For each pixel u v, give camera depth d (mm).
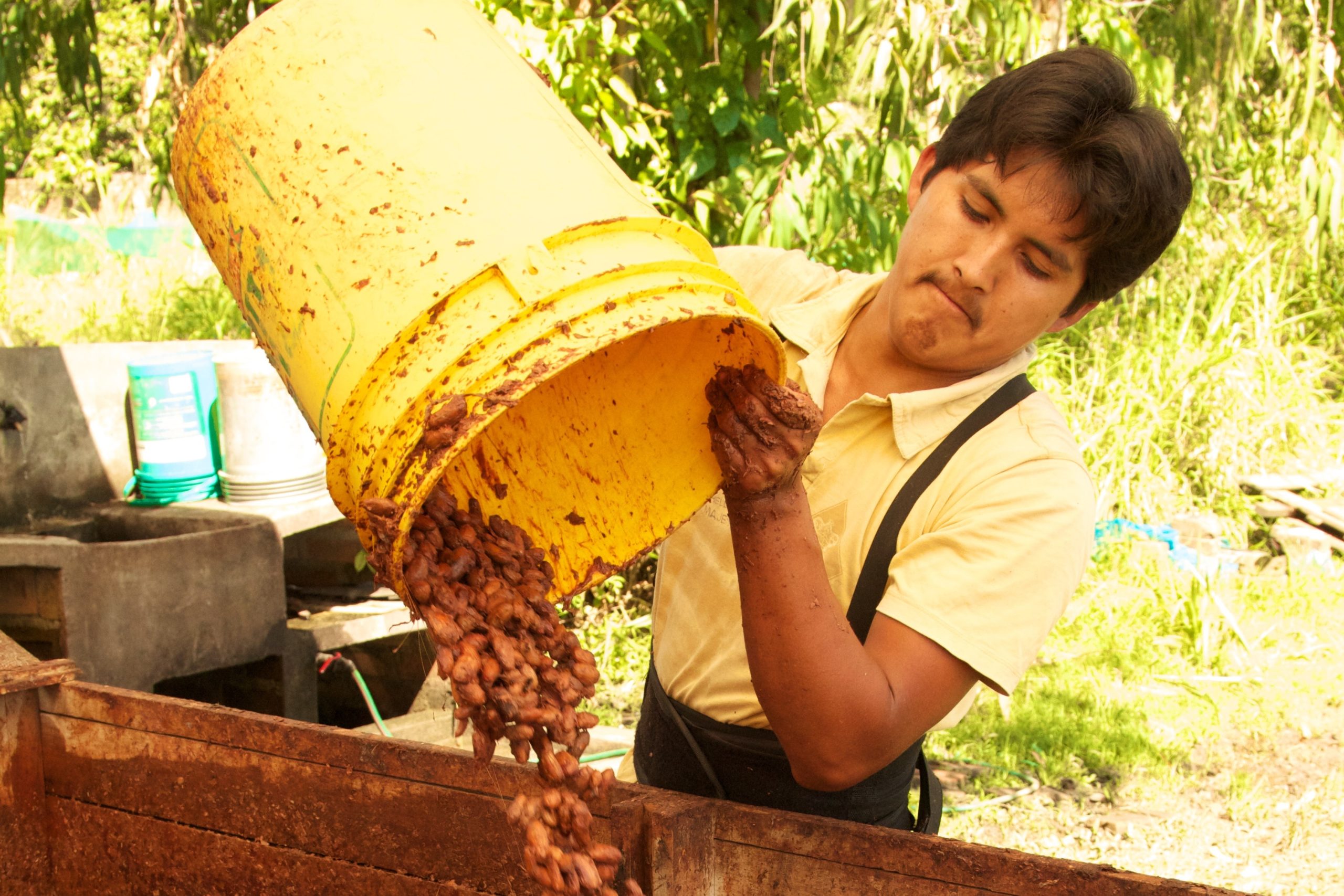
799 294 1974
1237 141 6648
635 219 1268
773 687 1396
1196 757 4176
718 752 1788
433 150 1259
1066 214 1479
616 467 1571
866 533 1646
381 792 1729
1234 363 6941
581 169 1301
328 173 1274
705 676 1786
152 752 1955
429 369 1171
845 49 4457
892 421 1632
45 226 10445
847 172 4398
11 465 4176
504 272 1184
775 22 3902
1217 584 5660
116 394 4457
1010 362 1687
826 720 1396
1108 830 3645
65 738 2055
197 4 5582
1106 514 6219
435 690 4336
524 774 1611
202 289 8242
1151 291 7289
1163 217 1508
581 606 4852
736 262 2100
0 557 3324
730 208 4699
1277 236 7883
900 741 1473
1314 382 7520
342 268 1243
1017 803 3799
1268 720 4422
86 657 3445
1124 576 5758
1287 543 6164
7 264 9422
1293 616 5449
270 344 1383
